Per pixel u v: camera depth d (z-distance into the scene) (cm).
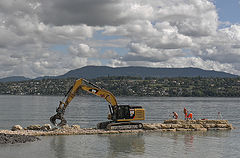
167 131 4006
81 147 2833
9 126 5894
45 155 2480
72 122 6719
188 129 4100
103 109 11500
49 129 3900
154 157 2464
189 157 2486
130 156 2488
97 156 2478
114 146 2903
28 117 7875
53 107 12988
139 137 3469
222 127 4312
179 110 11188
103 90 3934
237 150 2775
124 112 3981
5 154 2478
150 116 8231
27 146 2817
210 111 10862
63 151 2641
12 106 13700
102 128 4078
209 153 2641
